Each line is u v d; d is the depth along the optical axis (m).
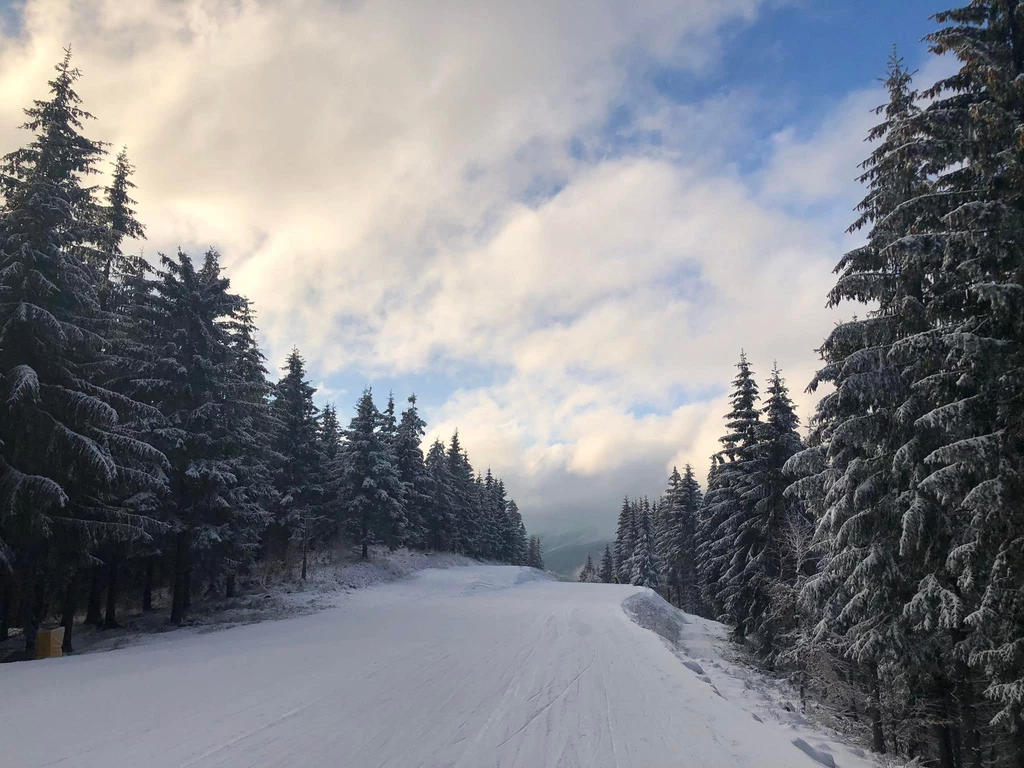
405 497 47.72
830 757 6.53
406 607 21.83
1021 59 9.52
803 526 20.06
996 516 9.04
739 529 23.27
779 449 22.05
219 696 7.84
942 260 10.14
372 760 5.47
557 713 7.21
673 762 5.61
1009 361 9.12
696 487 46.91
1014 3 9.54
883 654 11.32
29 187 14.66
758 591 21.55
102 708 7.23
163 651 11.92
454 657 10.98
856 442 12.09
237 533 20.97
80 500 15.75
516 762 5.51
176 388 19.48
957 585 10.66
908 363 11.53
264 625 17.00
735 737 6.40
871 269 12.22
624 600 28.05
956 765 12.30
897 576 11.32
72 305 15.66
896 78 12.35
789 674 17.70
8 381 13.49
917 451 10.88
